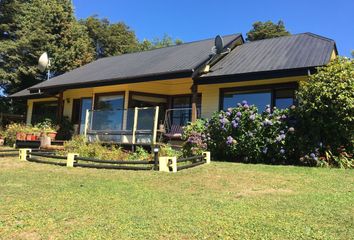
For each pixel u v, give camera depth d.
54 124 19.58
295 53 13.46
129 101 16.59
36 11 32.44
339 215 5.04
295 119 10.45
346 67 9.98
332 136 9.98
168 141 14.03
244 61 14.23
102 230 4.54
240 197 6.20
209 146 11.69
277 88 13.25
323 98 9.82
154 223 4.77
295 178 7.81
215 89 14.95
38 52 30.72
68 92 20.50
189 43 19.58
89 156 11.94
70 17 34.16
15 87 31.64
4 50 28.58
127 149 13.81
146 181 7.67
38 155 11.21
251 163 10.71
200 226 4.64
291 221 4.81
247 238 4.23
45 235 4.42
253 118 10.88
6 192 6.55
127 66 17.69
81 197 6.20
